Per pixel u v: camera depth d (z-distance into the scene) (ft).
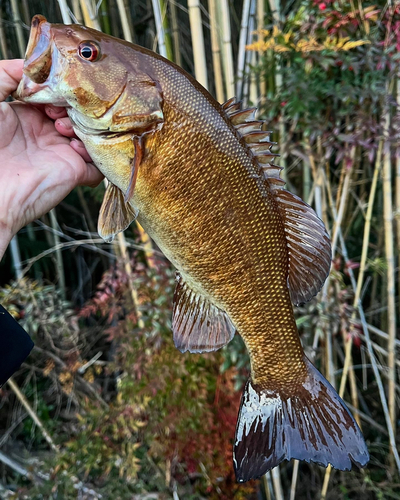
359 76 1.83
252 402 1.21
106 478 2.24
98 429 2.15
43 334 2.37
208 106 1.01
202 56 1.78
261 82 1.94
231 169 1.03
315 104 1.82
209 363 2.03
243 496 2.18
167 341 2.03
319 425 1.17
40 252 2.74
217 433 2.05
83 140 1.04
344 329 2.00
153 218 1.05
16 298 2.19
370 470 2.35
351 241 2.53
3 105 1.09
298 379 1.20
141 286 2.06
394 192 2.13
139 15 2.76
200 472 2.14
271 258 1.12
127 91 0.98
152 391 1.96
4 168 1.08
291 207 1.13
